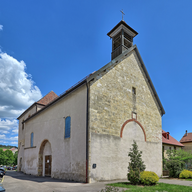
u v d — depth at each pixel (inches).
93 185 413.4
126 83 645.9
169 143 1084.5
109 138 530.3
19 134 1237.7
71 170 517.7
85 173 464.4
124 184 426.3
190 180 560.1
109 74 584.1
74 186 402.9
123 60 659.4
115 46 772.6
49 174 672.4
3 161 3115.2
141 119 673.0
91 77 515.8
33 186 420.8
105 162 500.7
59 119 630.5
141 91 710.5
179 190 349.7
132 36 789.2
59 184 438.9
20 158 1116.5
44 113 754.2
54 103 677.9
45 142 727.1
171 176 674.2
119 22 732.0
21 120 1243.2
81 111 522.6
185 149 1529.3
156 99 785.6
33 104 1055.6
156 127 744.3
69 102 588.7
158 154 716.0
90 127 486.6
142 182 419.5
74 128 539.5
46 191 354.9
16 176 731.4
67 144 558.9
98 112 518.0
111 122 550.0
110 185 410.3
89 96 505.7
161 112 794.8
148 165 656.4
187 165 804.6
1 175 720.3
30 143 855.1
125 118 604.7
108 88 568.1
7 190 375.9
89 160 464.4
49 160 687.1
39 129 776.9
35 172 752.3
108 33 783.7
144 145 658.2
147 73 749.9
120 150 553.6
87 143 475.8
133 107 650.2
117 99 590.9
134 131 628.7
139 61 740.7
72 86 581.6
